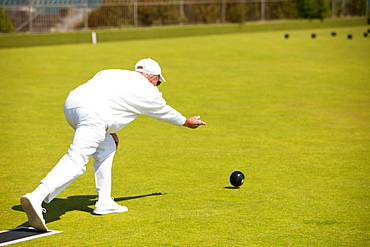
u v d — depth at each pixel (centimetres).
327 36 5131
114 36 4784
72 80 2748
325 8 6112
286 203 1016
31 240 834
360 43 4528
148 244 816
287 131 1684
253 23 5700
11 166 1308
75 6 4788
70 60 3500
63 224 911
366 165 1293
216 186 1134
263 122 1819
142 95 927
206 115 1934
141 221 923
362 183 1145
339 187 1117
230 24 5525
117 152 1439
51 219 938
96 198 1068
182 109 2039
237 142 1547
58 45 4469
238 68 3183
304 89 2486
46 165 1322
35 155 1418
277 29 5812
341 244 813
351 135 1623
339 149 1455
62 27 4756
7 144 1535
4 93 2386
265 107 2081
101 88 915
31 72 2998
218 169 1270
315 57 3669
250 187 1123
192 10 5484
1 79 2758
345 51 3997
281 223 906
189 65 3300
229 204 1012
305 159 1354
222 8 5650
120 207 975
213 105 2120
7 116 1928
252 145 1509
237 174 1108
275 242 822
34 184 1162
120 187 1131
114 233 865
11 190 1118
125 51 4003
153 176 1215
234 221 917
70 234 862
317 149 1457
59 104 2156
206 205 1007
